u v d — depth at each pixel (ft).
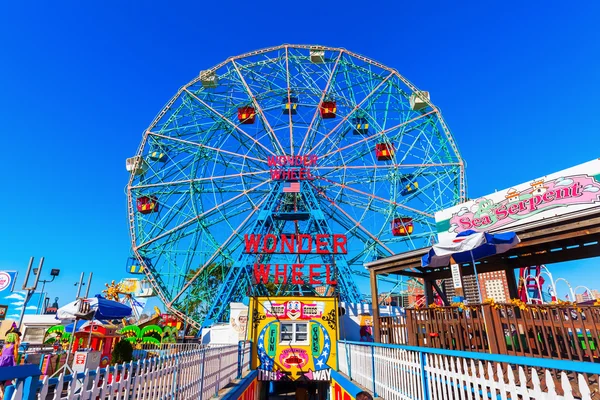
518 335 28.04
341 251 78.48
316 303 64.08
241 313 88.74
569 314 25.34
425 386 22.63
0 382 10.32
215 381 31.81
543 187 53.62
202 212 145.28
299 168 138.72
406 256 50.70
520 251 48.75
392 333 47.67
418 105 146.41
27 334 117.80
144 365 17.87
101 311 51.19
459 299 37.93
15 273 101.45
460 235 40.24
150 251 143.23
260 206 137.90
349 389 40.83
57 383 11.43
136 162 146.20
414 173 144.15
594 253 42.04
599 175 47.11
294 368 60.13
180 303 139.85
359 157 147.23
